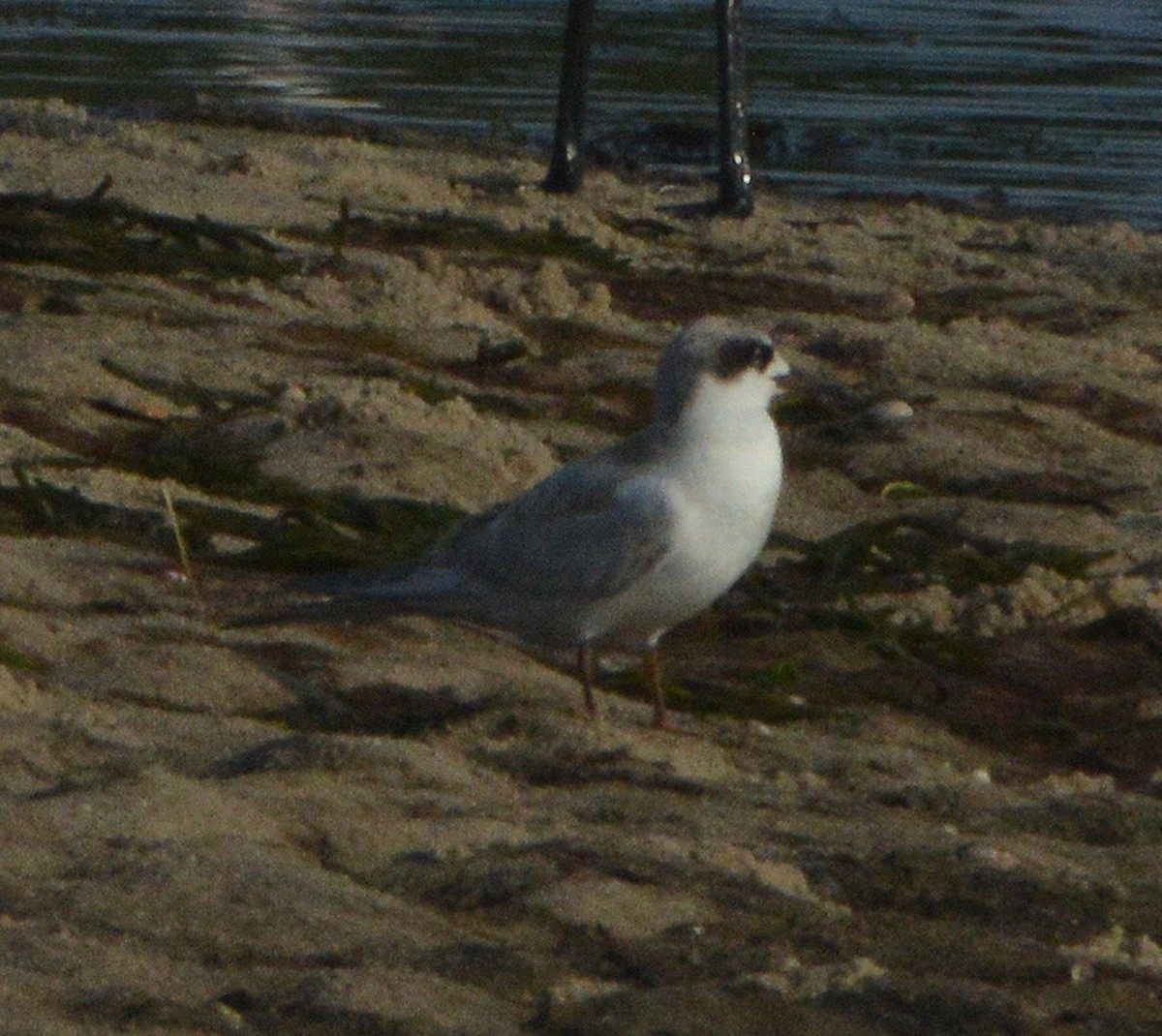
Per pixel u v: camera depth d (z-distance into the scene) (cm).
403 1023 671
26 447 1349
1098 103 3038
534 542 997
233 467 1330
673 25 3581
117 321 1623
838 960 743
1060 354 1823
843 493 1469
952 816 899
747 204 2311
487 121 2802
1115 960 745
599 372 1659
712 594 1007
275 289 1778
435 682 1048
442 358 1667
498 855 804
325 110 2822
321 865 798
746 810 883
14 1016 660
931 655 1174
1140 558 1341
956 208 2445
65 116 2483
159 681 995
